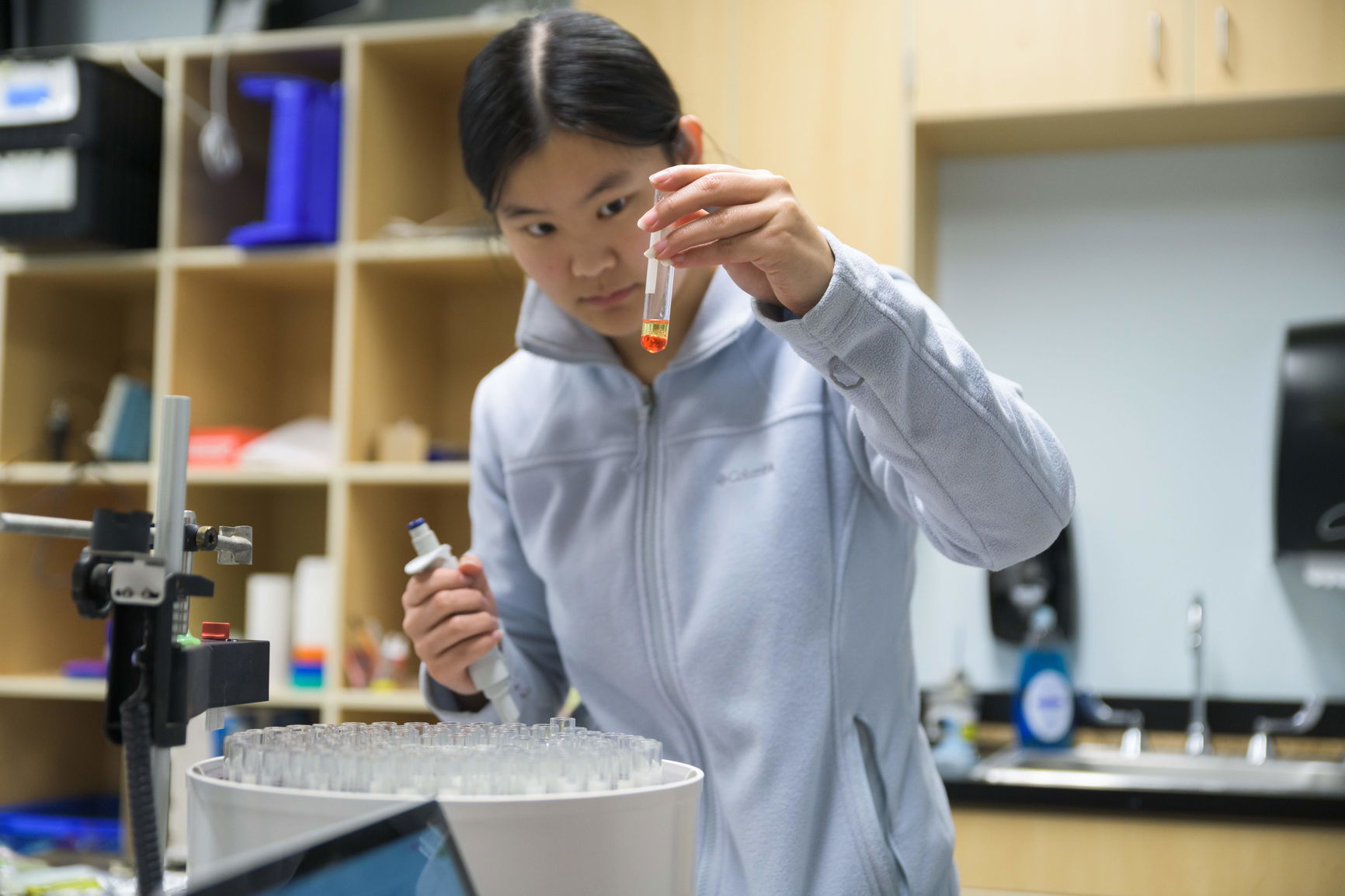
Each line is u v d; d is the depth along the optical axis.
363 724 0.76
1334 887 1.82
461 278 2.72
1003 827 1.99
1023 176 2.62
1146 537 2.49
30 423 2.80
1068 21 2.30
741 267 0.86
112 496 2.92
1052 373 2.57
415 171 2.76
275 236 2.51
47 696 2.82
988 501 0.89
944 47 2.35
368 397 2.57
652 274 0.89
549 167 1.00
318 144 2.54
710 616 1.08
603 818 0.59
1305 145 2.48
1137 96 2.26
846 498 1.10
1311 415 2.32
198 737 1.92
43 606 2.81
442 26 2.49
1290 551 2.31
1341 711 2.33
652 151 1.03
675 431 1.14
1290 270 2.47
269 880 0.43
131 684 0.59
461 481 2.43
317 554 2.89
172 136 2.62
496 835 0.58
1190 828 1.90
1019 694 2.40
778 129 2.40
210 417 2.73
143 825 0.57
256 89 2.59
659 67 1.08
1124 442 2.52
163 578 0.59
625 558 1.15
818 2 2.41
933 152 2.60
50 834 2.47
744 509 1.10
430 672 1.07
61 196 2.51
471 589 1.04
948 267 2.64
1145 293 2.54
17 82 2.54
